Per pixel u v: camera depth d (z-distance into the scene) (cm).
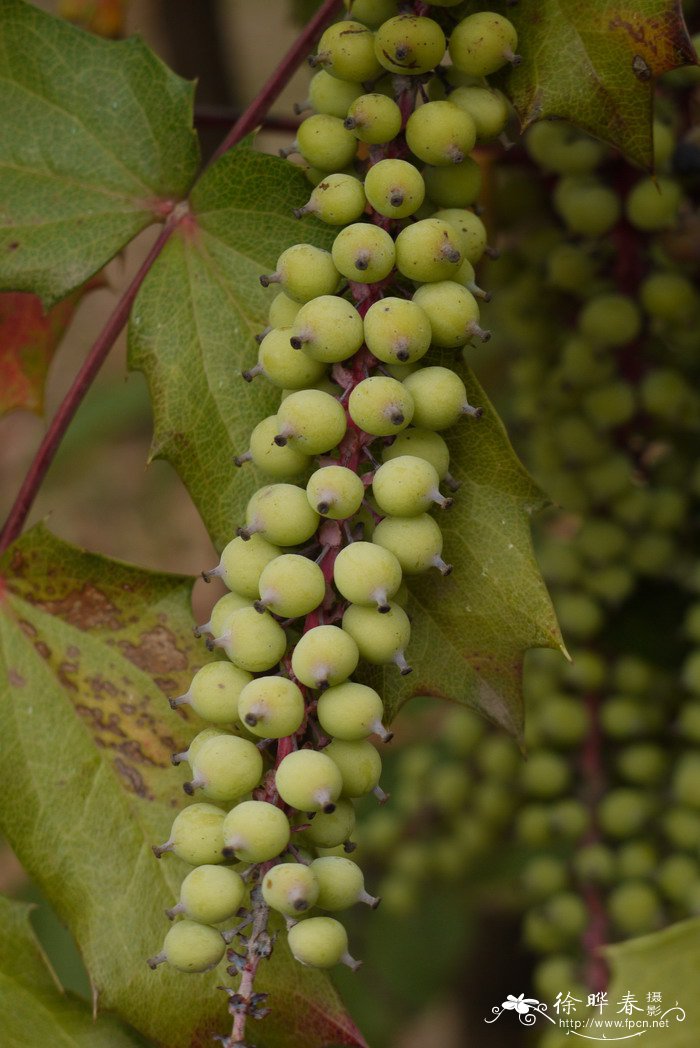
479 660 46
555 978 53
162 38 84
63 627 48
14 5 49
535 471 55
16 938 48
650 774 54
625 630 55
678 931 44
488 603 46
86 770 47
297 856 44
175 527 93
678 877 53
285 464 46
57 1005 47
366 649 44
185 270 48
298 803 43
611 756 55
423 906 67
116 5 61
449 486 46
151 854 47
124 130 49
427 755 58
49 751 47
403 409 45
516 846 60
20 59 49
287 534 45
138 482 94
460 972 69
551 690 55
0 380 56
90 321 103
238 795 44
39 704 48
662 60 47
